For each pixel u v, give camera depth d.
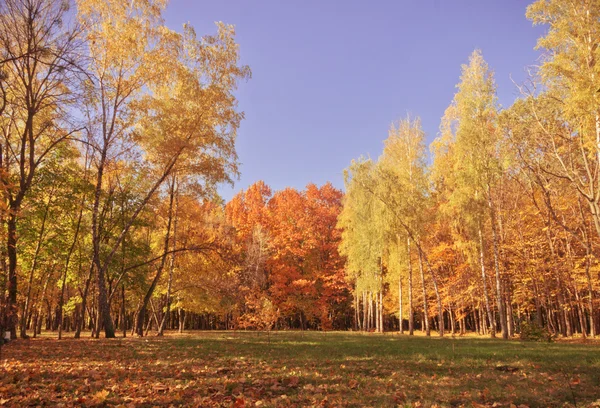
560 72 13.52
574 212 23.61
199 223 28.89
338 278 38.28
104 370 7.78
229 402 5.48
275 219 43.59
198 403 5.35
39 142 18.62
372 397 5.91
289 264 40.88
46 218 20.27
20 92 14.48
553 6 13.70
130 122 18.66
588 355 10.16
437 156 28.39
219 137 19.38
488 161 22.03
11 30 12.16
